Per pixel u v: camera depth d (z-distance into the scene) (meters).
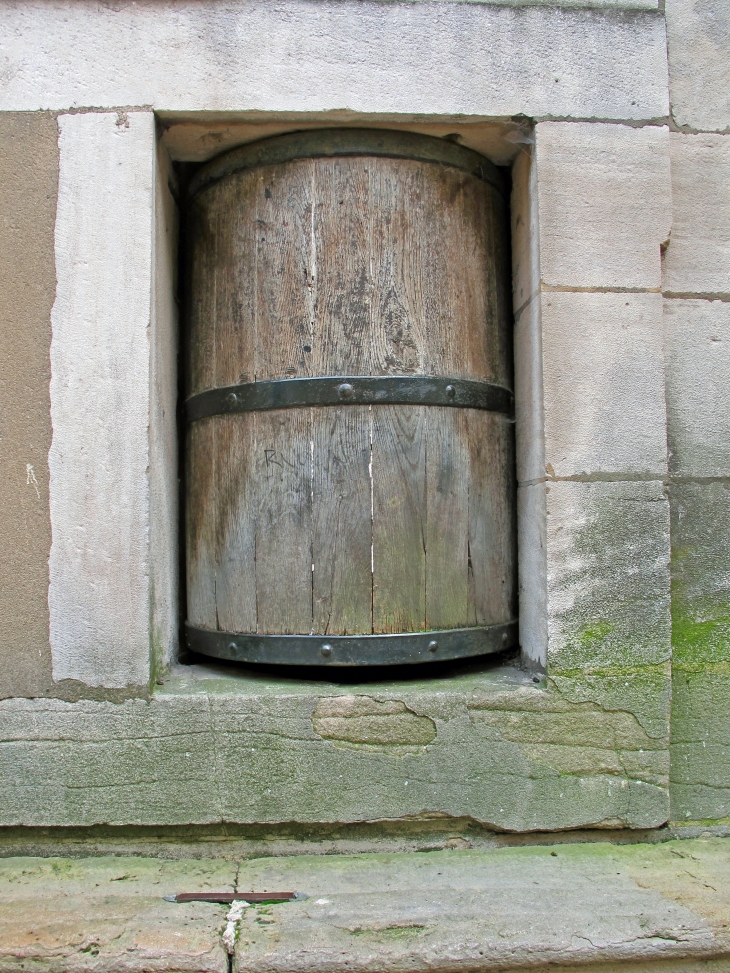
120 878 1.69
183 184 2.20
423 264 1.95
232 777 1.79
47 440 1.81
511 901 1.60
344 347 1.91
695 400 1.99
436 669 2.08
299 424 1.92
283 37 1.85
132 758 1.79
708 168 2.02
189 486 2.10
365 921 1.53
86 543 1.80
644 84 1.94
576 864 1.75
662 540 1.89
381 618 1.90
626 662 1.87
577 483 1.87
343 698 1.81
